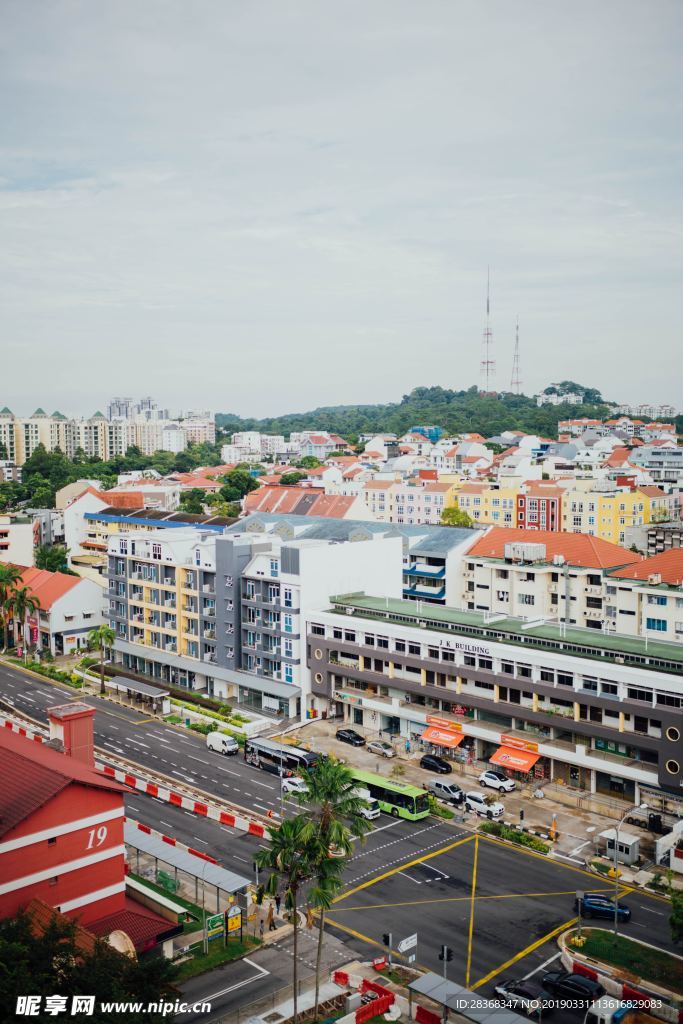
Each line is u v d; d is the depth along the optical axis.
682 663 94.31
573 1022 60.88
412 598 168.62
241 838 90.88
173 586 149.38
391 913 76.25
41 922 60.75
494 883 81.31
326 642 126.06
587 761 97.19
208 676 139.50
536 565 152.62
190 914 76.56
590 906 75.19
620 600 142.75
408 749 114.38
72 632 168.12
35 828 65.94
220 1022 60.81
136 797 101.94
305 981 66.81
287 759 108.69
